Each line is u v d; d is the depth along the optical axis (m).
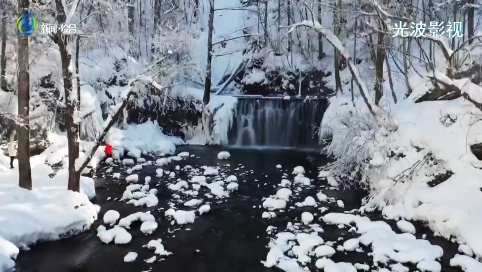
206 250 7.56
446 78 9.49
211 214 9.37
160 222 8.84
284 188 10.81
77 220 8.12
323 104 16.55
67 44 8.41
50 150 12.74
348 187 10.75
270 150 16.53
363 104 14.22
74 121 8.83
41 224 7.65
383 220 8.64
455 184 8.29
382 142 10.11
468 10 14.52
